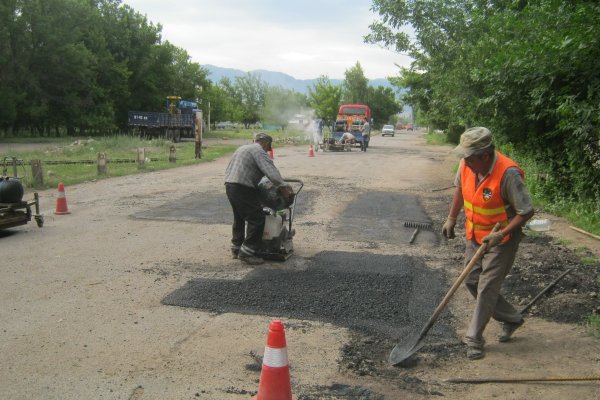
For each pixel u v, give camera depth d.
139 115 37.56
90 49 46.00
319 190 13.52
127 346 4.20
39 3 41.34
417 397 3.49
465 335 4.40
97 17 47.78
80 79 43.44
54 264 6.53
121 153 24.92
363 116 34.91
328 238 8.14
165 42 52.00
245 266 6.50
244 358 4.02
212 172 17.73
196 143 22.95
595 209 9.00
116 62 48.53
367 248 7.53
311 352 4.14
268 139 6.86
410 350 3.97
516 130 10.42
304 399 3.43
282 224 6.76
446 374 3.81
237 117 76.88
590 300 5.18
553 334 4.48
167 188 13.65
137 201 11.55
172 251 7.24
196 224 9.12
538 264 6.36
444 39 14.74
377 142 46.44
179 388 3.55
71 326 4.58
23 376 3.68
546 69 8.35
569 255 6.85
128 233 8.38
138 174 17.02
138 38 50.56
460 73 12.34
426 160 24.80
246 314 4.89
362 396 3.48
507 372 3.82
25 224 8.76
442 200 12.33
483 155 3.95
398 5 15.34
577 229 8.28
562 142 9.87
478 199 4.06
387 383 3.68
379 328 4.59
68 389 3.51
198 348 4.18
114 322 4.68
